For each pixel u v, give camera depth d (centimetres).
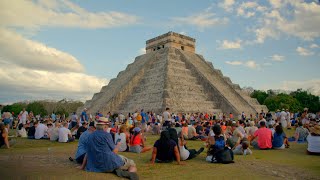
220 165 1218
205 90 5738
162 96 4916
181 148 1324
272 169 1147
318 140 1555
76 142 2186
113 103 5572
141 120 3503
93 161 999
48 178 891
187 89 5491
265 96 9662
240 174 1046
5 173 936
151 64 6275
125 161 1016
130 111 5291
